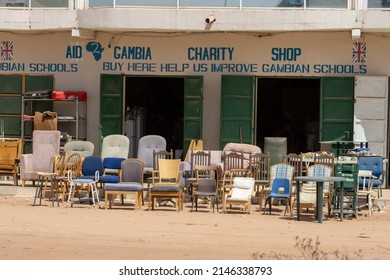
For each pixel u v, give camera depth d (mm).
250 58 18609
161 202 16016
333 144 18172
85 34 18453
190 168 16422
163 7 17984
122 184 15078
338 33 18344
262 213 14961
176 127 19562
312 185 15141
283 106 19125
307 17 17578
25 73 19141
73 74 19031
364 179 15188
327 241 11609
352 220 14203
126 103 19203
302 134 19094
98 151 19016
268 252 10453
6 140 18891
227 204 15633
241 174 16062
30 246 10703
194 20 17812
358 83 18078
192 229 12547
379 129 18078
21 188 17125
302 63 18500
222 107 18547
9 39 19141
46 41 19078
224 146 18562
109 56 18922
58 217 13688
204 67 18734
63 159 16125
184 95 18703
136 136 19531
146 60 18859
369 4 17531
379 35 18250
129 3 18016
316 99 18984
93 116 19062
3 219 13312
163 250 10500
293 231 12594
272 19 17641
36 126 18516
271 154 17016
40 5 18438
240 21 17734
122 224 12969
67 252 10242
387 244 11406
